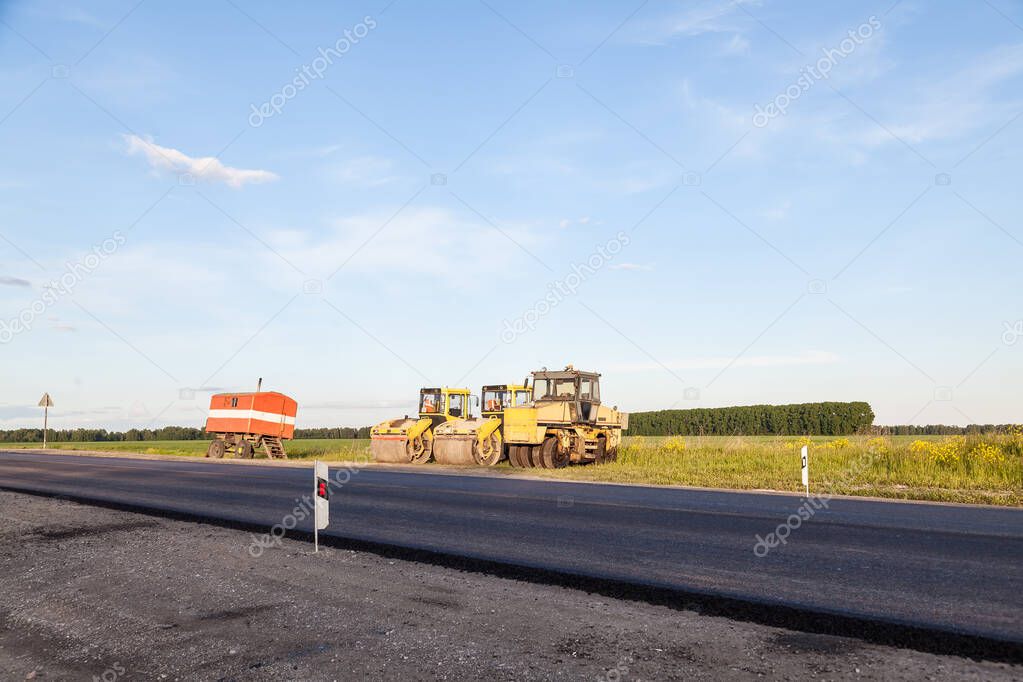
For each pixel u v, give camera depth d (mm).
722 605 5652
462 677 4211
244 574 6957
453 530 9375
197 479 17797
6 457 31078
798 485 15086
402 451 25984
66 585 6770
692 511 10969
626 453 25328
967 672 4242
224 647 4875
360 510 11422
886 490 14070
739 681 4109
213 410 36219
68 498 13227
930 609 5523
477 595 6055
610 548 8039
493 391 25109
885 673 4227
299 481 17094
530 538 8719
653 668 4324
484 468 22562
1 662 4805
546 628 5133
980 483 14938
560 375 23562
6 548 8562
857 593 6008
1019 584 6305
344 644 4855
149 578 6871
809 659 4469
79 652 4930
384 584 6469
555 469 21516
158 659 4707
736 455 22250
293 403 36156
